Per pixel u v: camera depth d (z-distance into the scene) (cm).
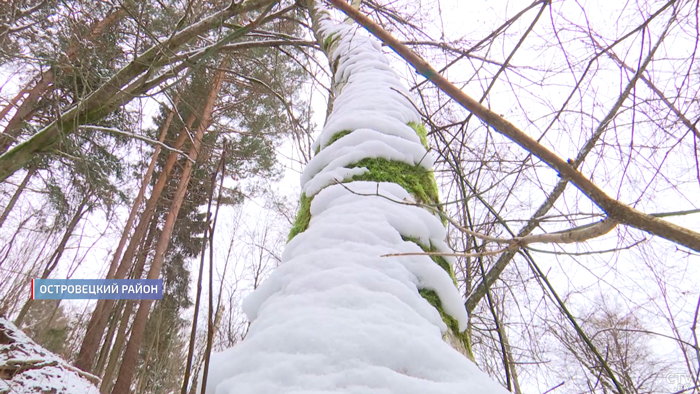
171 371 860
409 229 114
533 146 68
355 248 101
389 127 156
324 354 69
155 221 1106
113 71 354
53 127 312
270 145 588
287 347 72
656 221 58
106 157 687
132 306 894
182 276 1173
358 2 332
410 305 88
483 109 73
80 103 282
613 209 61
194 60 309
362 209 115
